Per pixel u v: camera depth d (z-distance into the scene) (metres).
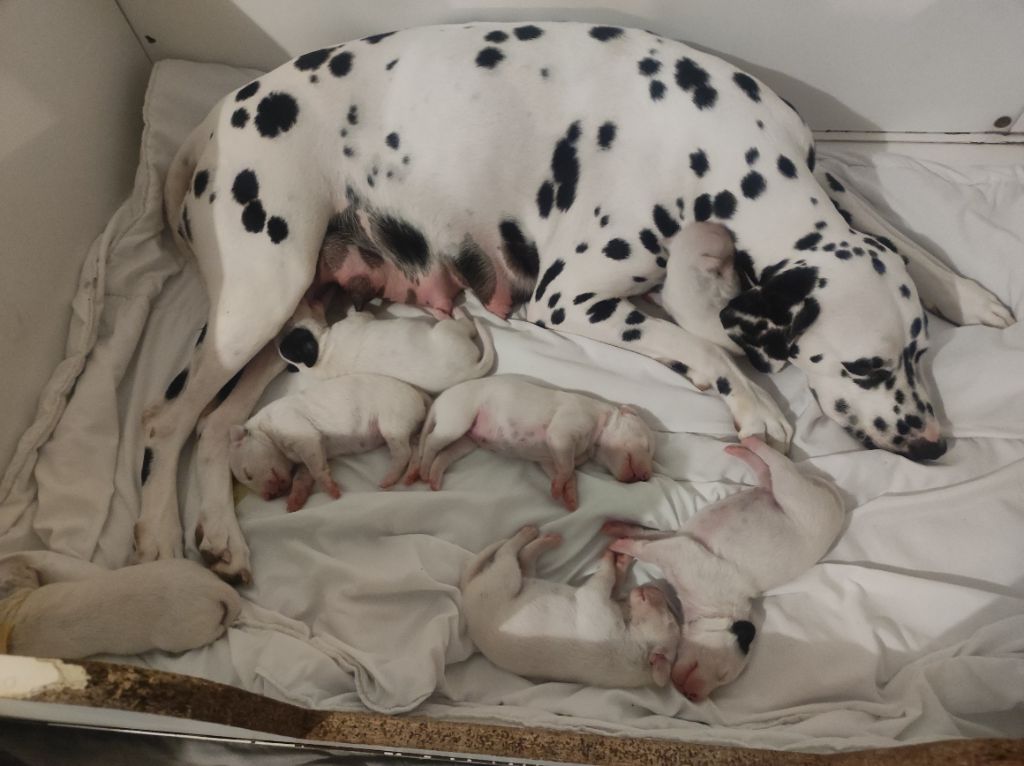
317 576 0.81
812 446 0.89
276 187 0.84
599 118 0.86
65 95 0.89
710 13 0.93
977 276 0.98
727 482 0.87
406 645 0.78
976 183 1.02
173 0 0.96
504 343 0.92
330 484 0.85
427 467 0.86
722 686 0.78
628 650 0.75
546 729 0.68
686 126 0.84
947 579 0.81
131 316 0.93
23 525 0.82
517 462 0.89
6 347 0.81
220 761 0.71
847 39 0.95
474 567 0.79
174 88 1.00
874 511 0.84
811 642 0.79
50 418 0.86
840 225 0.83
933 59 0.96
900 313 0.81
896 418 0.84
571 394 0.86
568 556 0.84
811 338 0.82
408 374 0.88
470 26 0.88
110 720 0.66
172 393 0.87
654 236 0.87
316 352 0.89
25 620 0.70
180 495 0.87
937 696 0.75
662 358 0.90
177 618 0.74
